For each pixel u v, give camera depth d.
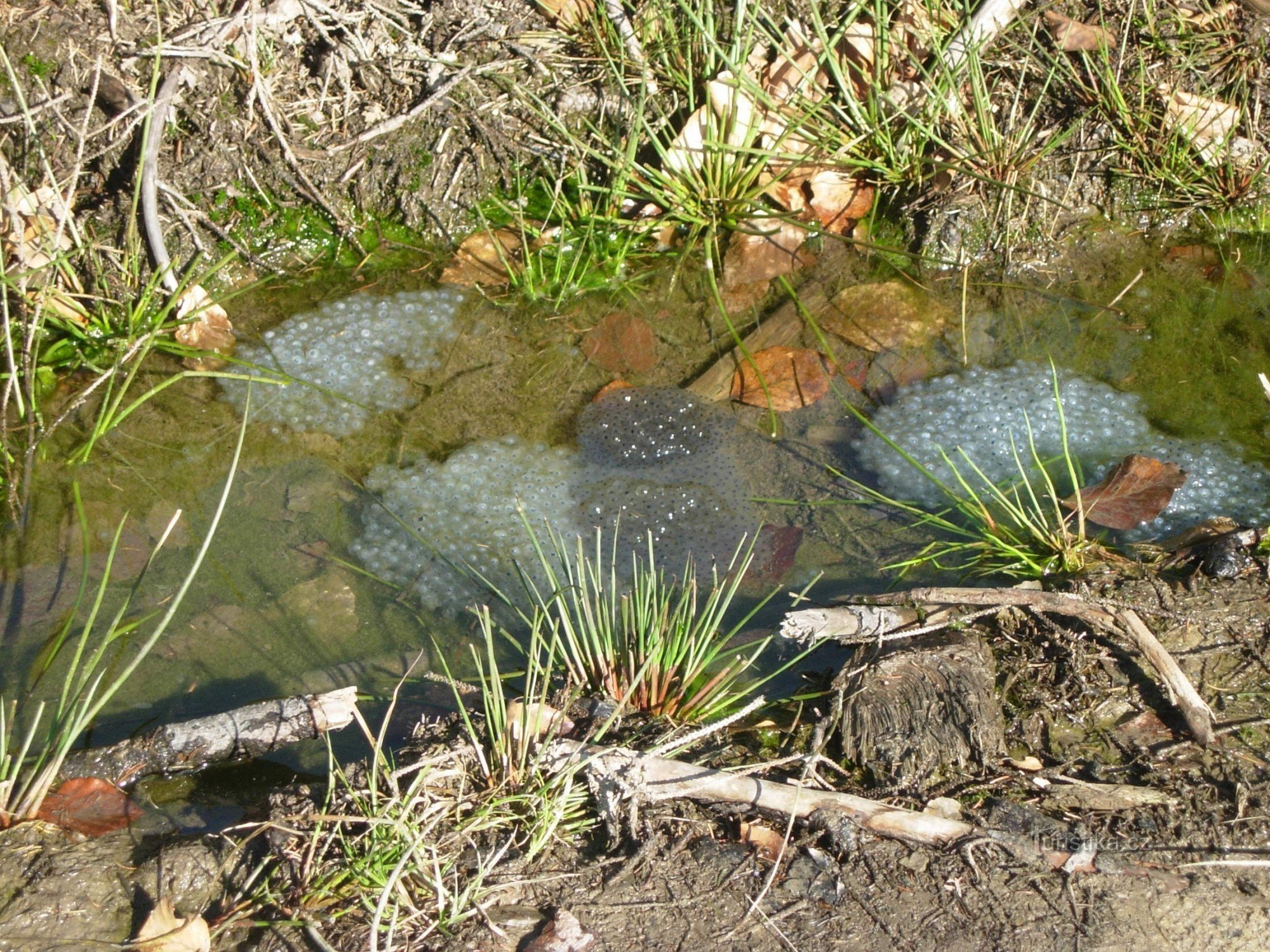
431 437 3.06
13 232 3.12
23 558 2.70
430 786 2.00
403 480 2.95
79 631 2.54
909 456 2.93
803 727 2.21
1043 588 2.44
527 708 2.11
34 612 2.57
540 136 3.53
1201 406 3.02
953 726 2.12
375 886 1.84
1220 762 2.04
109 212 3.27
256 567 2.71
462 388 3.19
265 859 1.93
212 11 3.37
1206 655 2.24
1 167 3.06
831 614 2.34
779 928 1.79
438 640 2.56
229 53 3.39
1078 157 3.50
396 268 3.49
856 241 3.46
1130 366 3.15
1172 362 3.15
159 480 2.91
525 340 3.31
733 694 2.34
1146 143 3.49
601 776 2.00
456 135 3.48
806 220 3.49
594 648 2.41
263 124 3.40
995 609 2.38
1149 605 2.32
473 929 1.80
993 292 3.38
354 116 3.50
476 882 1.82
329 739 2.20
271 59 3.45
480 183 3.51
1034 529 2.58
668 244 3.52
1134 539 2.66
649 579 2.46
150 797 2.20
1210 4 3.59
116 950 1.80
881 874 1.87
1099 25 3.55
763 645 2.28
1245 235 3.51
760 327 3.29
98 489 2.88
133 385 3.15
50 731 2.12
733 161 3.42
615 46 3.53
